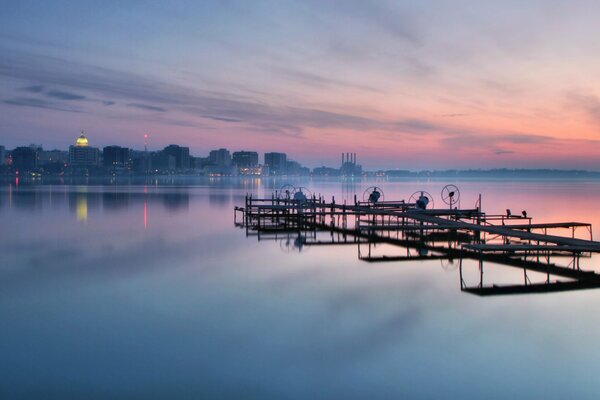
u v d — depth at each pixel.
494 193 107.81
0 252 27.05
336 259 24.92
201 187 153.75
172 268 22.52
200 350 12.13
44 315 15.09
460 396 9.91
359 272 21.50
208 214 53.56
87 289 18.38
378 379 10.63
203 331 13.52
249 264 23.52
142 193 104.69
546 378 10.68
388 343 12.61
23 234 35.16
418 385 10.35
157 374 10.82
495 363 11.47
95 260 24.59
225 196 94.88
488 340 12.91
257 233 36.94
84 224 42.22
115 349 12.23
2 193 99.81
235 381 10.52
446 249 28.48
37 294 17.64
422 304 16.20
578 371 11.01
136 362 11.42
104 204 68.44
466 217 39.38
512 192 112.94
